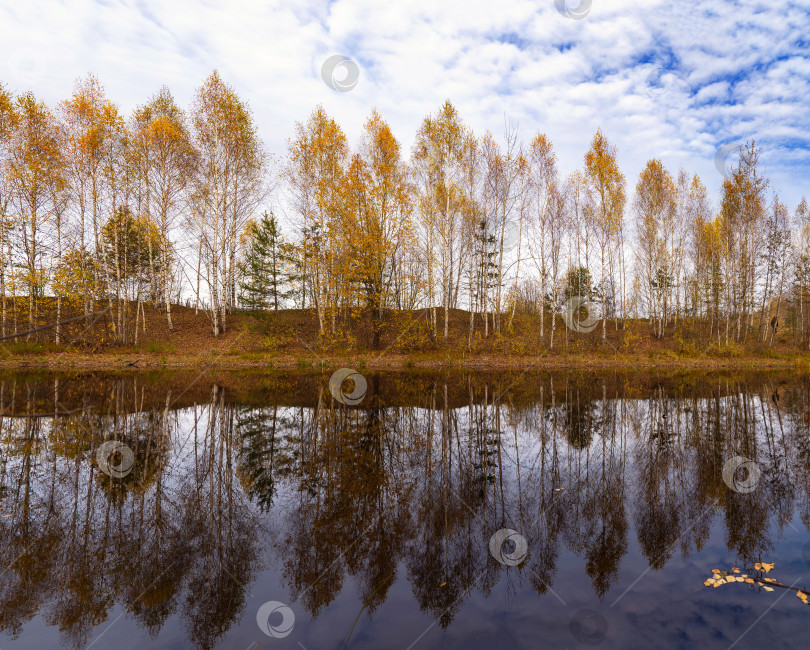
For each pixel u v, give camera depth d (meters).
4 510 3.54
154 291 21.58
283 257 19.50
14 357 14.33
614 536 3.15
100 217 16.61
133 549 2.92
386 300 18.66
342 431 6.44
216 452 5.26
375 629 2.12
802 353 21.30
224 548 2.94
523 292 31.17
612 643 1.98
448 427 6.76
